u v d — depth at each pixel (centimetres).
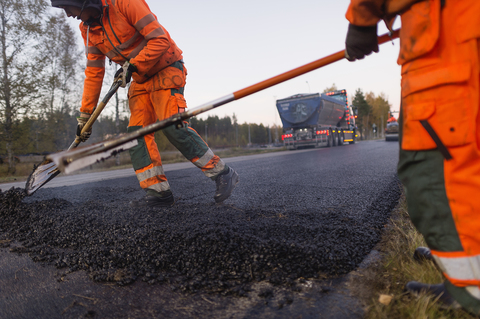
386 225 216
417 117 97
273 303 121
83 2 214
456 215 94
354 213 248
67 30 1695
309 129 1794
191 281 142
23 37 1395
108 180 561
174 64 249
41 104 1570
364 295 122
